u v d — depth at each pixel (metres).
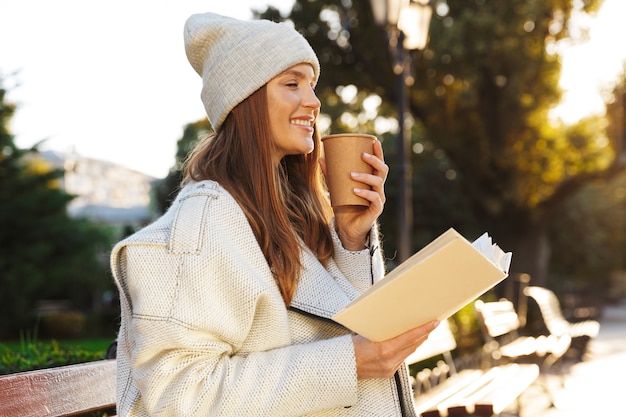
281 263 1.85
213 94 1.98
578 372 10.65
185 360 1.70
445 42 15.40
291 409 1.72
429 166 21.44
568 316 13.96
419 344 1.79
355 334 1.88
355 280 2.00
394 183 19.88
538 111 16.70
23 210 21.08
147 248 1.74
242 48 1.93
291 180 2.14
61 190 22.30
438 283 1.67
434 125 17.55
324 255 1.99
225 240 1.78
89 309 23.73
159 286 1.72
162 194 22.66
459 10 16.39
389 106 19.03
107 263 2.05
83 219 23.36
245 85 1.92
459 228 21.58
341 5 10.14
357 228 2.04
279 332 1.79
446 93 17.06
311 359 1.74
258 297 1.74
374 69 15.17
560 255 27.23
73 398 2.68
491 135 17.09
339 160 2.00
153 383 1.69
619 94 17.16
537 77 16.55
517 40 15.89
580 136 17.20
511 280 14.27
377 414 1.85
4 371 3.31
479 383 5.48
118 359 1.86
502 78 16.62
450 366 6.41
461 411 4.48
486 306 7.20
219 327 1.72
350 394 1.75
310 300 1.86
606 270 29.64
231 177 1.93
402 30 7.34
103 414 3.44
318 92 17.50
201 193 1.83
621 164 17.33
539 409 7.81
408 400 1.93
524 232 18.34
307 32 16.91
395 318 1.72
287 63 1.93
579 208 26.73
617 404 8.04
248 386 1.70
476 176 17.64
